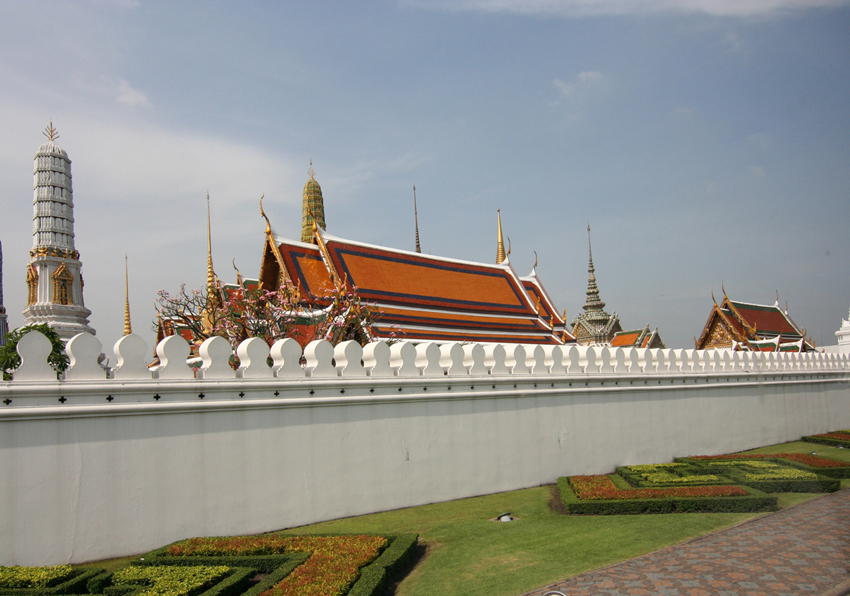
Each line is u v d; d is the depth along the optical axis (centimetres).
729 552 1073
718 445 2255
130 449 1085
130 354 1114
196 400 1162
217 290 2703
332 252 3278
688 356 2214
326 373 1369
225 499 1180
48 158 4197
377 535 1118
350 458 1359
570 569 1007
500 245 4925
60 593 866
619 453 1906
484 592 924
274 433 1255
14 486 973
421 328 3316
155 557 1023
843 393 3067
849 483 1723
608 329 6700
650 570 988
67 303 4084
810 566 988
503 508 1434
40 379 1023
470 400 1584
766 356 2592
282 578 914
